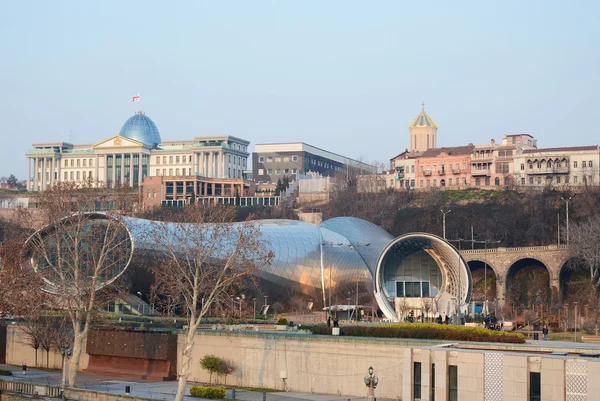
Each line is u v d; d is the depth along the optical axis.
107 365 148.00
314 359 123.62
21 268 155.88
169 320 165.38
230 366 133.25
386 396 115.19
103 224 169.00
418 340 113.31
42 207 155.62
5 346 166.50
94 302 142.62
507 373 86.88
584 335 156.62
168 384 133.12
